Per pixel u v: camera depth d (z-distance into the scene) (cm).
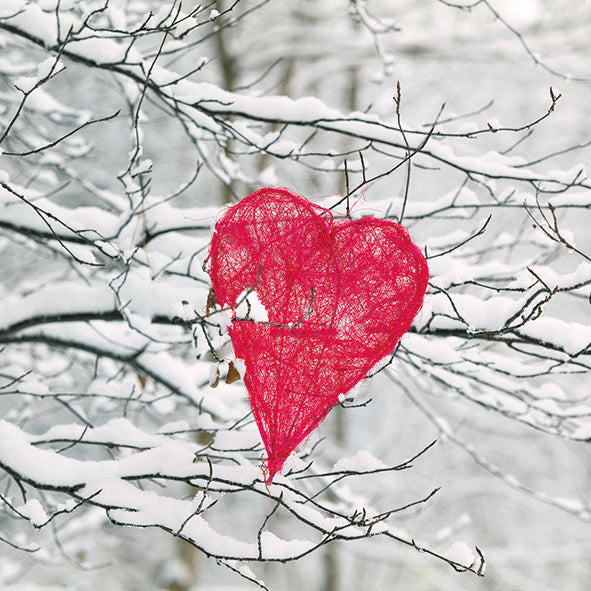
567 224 937
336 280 248
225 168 443
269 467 255
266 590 280
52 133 620
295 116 343
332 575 1094
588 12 746
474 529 1070
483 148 915
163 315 364
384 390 1027
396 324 250
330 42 839
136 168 343
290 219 251
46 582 1016
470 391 400
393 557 902
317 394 252
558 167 921
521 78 902
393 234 250
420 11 809
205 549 283
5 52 601
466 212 386
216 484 294
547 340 299
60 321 385
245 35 871
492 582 1038
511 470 1004
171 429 343
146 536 1080
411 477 975
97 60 345
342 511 372
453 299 315
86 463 306
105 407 529
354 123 342
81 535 761
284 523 1108
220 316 251
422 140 341
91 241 294
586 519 459
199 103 348
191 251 385
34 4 345
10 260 813
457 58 796
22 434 321
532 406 384
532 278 304
